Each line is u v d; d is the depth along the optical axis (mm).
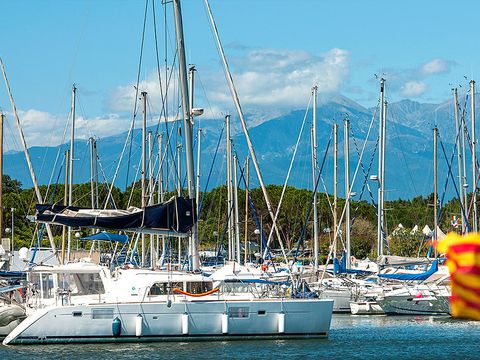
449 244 4973
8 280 47031
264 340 41156
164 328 40156
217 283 41250
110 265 43312
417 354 41312
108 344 39938
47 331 39594
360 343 44906
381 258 68562
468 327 54781
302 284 44062
